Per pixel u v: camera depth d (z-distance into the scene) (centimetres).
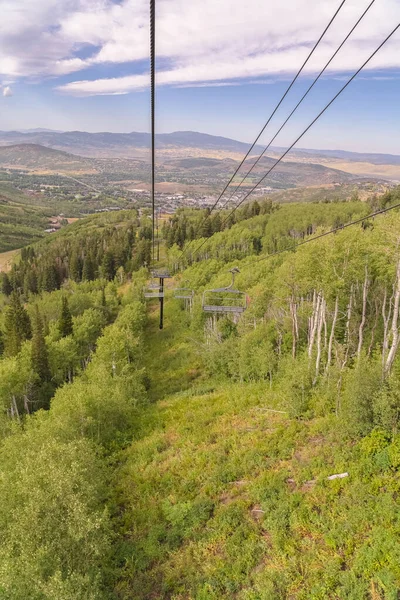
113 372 4278
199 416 2959
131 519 1988
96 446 2630
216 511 1877
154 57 556
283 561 1471
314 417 2450
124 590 1595
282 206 13712
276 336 4112
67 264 12406
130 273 11250
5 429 3659
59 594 1397
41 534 1650
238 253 9081
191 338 5578
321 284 3009
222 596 1433
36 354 5225
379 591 1242
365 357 2509
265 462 2109
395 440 1833
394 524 1462
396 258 2458
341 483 1742
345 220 10338
